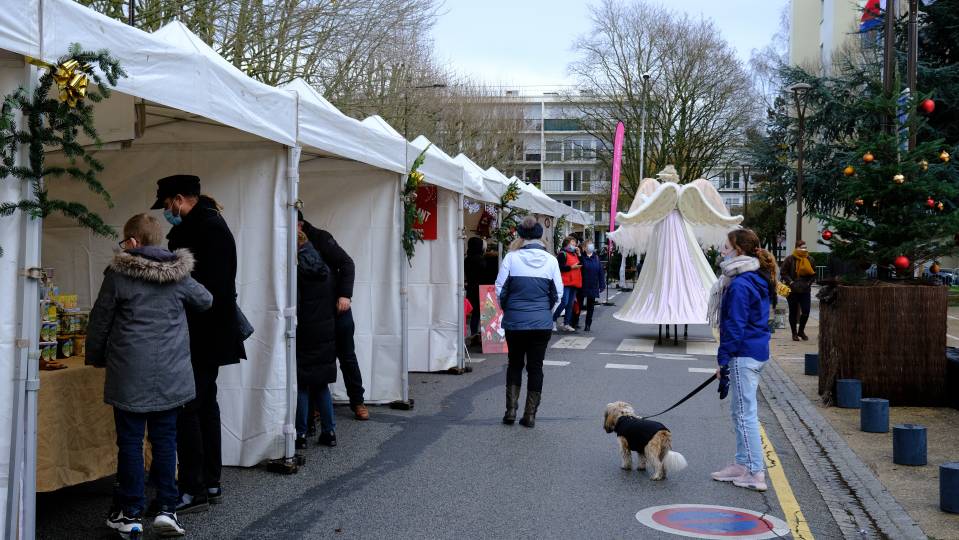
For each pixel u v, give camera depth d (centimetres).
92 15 431
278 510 570
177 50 507
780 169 3297
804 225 4503
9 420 391
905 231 991
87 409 542
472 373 1219
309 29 1892
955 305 2777
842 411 941
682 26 4256
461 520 552
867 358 962
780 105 3384
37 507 564
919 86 2617
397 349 949
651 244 1706
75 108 404
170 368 484
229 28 1795
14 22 376
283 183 671
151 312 479
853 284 990
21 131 390
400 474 665
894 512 566
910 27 1245
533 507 581
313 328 739
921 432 696
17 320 393
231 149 673
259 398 668
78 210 410
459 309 1213
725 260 645
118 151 685
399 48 2414
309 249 741
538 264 840
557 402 991
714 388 1099
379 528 534
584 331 1881
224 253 541
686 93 4234
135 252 479
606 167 4712
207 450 586
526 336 848
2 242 387
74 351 586
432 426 852
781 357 1445
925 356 953
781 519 560
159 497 505
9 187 388
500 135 5094
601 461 714
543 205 1953
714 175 4606
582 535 523
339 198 961
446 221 1207
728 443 782
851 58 3372
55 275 702
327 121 734
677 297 1631
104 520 538
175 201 544
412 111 2830
